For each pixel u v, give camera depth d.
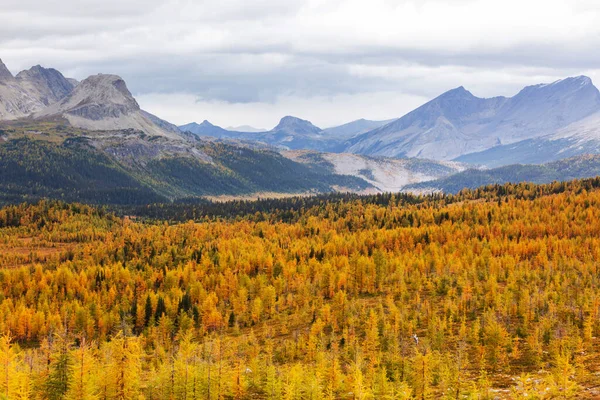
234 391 109.19
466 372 121.38
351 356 140.50
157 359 144.00
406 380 113.12
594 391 94.56
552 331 143.88
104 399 98.31
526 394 91.88
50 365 95.62
